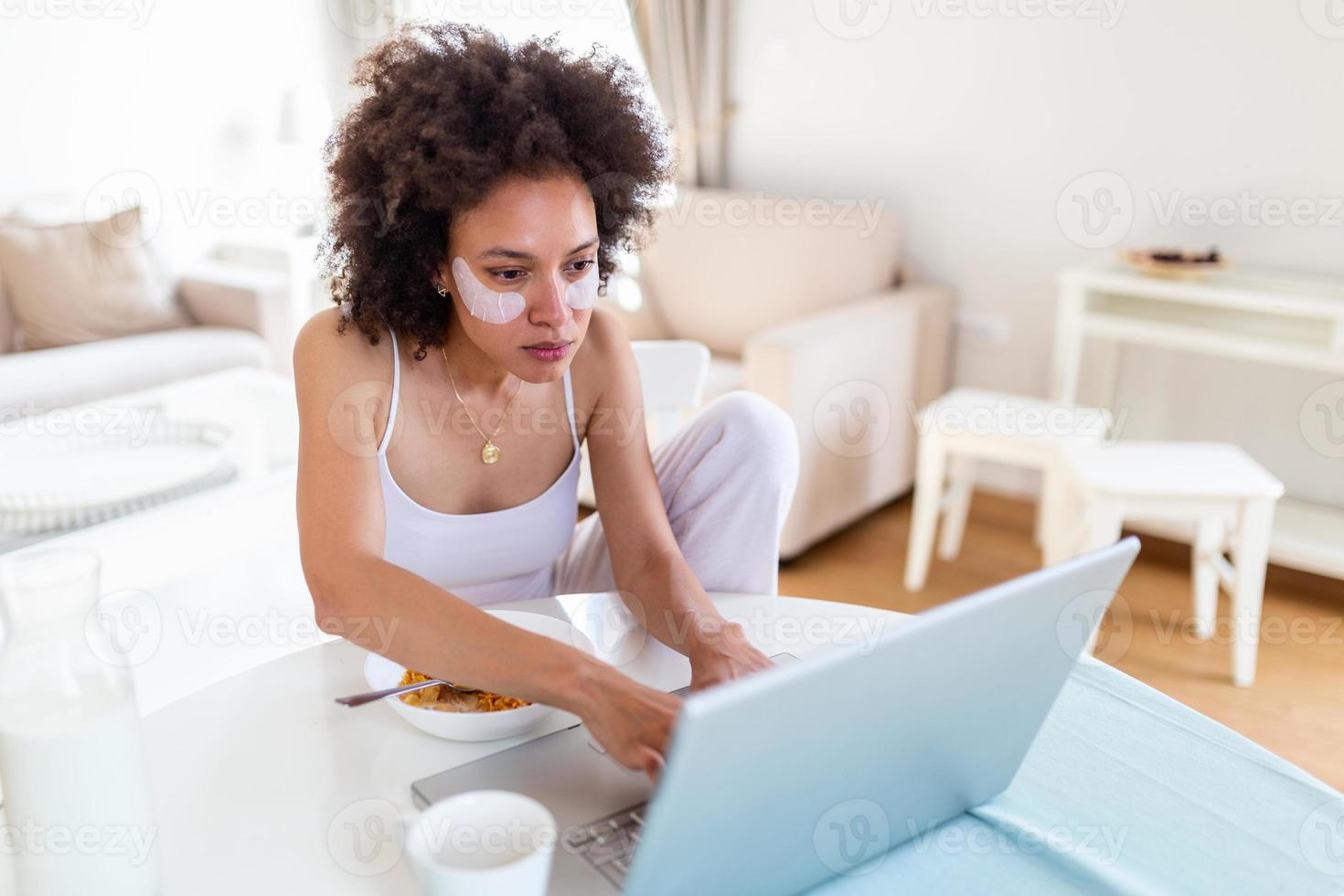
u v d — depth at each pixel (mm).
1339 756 2023
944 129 3225
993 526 3117
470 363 1209
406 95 1086
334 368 1146
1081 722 985
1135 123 2910
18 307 3268
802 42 3420
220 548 1991
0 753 683
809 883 766
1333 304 2393
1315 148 2664
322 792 853
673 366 1694
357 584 1004
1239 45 2709
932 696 711
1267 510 2217
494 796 706
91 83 3650
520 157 1011
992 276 3242
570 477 1328
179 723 946
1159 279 2680
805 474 2738
